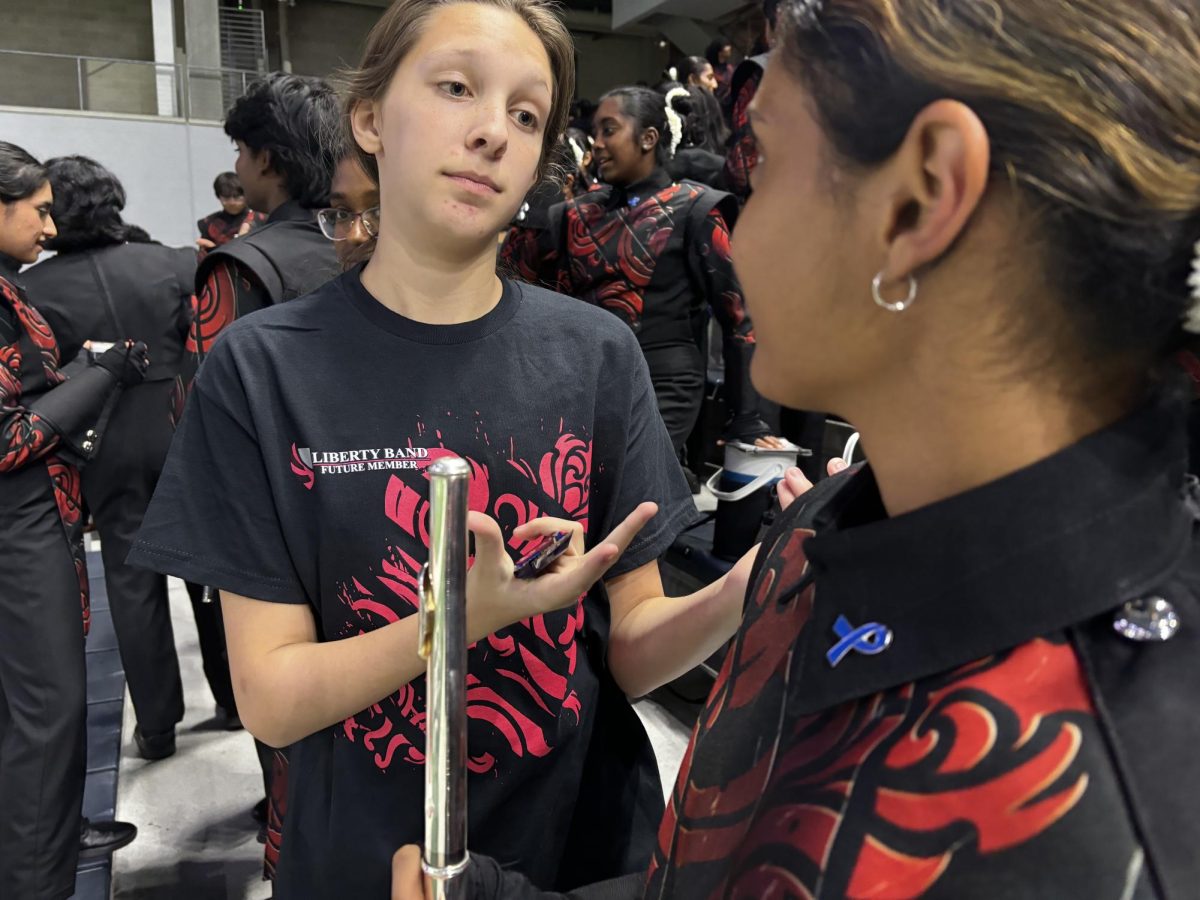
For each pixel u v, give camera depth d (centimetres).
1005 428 32
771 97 35
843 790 30
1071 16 29
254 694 68
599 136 225
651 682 81
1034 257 29
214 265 131
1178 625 29
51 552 151
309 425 69
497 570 57
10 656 149
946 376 32
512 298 77
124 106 820
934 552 32
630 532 57
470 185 67
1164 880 25
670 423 231
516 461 73
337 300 74
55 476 152
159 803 191
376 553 70
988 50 29
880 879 28
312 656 66
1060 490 30
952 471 33
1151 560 30
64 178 195
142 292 199
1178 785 27
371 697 66
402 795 72
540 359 75
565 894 64
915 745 29
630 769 85
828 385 36
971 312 31
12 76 789
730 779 40
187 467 70
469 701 74
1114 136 28
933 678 31
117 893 164
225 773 203
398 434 71
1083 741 27
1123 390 32
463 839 48
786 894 30
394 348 72
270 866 143
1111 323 30
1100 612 29
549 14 72
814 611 37
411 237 70
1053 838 27
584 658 80
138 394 194
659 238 221
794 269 34
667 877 44
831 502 46
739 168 231
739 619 74
